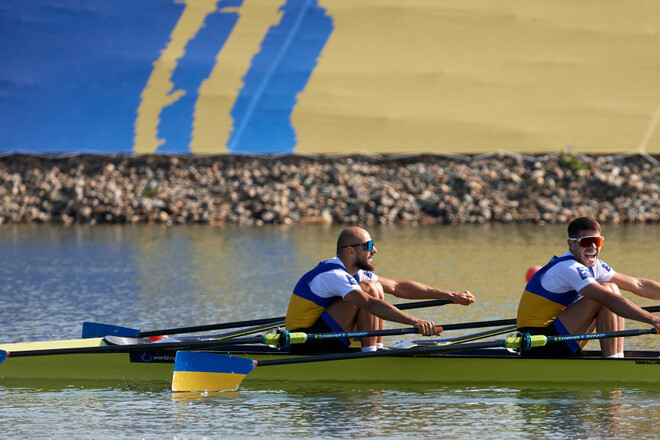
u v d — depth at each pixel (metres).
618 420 30.70
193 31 117.25
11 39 115.25
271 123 114.12
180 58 116.25
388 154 111.88
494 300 54.09
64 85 114.94
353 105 114.75
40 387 36.28
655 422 30.42
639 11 117.88
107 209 104.44
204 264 70.75
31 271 67.50
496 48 117.12
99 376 37.72
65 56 115.62
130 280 63.03
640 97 113.44
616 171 106.56
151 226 100.38
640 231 90.88
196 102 114.88
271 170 110.06
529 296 36.22
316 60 116.62
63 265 70.62
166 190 107.56
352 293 35.53
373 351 35.69
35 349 37.78
